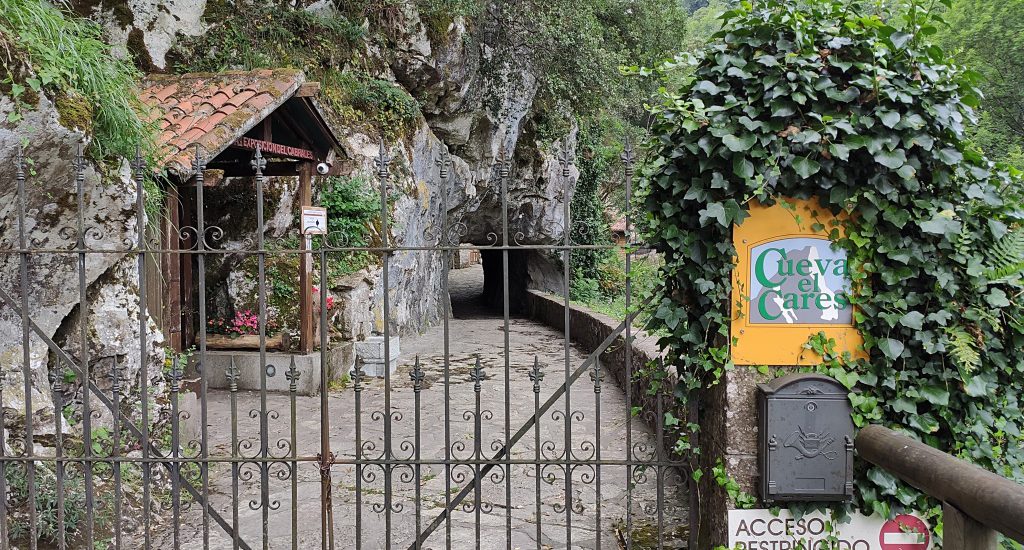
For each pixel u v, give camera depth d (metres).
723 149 2.89
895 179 2.93
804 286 3.04
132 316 4.84
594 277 20.72
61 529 3.34
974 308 2.96
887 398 3.01
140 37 9.12
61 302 4.38
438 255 16.47
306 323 8.09
